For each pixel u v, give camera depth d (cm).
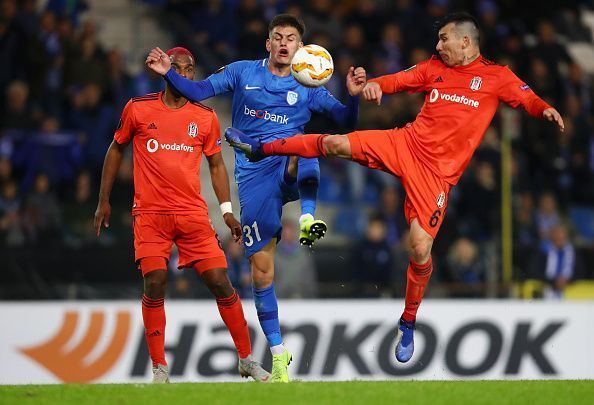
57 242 4984
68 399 2570
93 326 4638
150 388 2727
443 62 2947
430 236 2909
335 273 5056
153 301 3062
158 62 2969
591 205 6316
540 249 5219
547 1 7288
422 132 2902
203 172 6147
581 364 4822
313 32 6309
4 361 4578
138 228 3069
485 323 4794
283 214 6109
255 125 3186
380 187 6084
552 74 6538
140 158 3072
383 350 4694
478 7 6900
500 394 2658
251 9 6375
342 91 6094
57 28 6047
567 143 6338
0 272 4709
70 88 5884
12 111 5688
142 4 6906
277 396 2586
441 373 4728
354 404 2498
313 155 2930
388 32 6444
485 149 5816
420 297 2997
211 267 3086
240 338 3145
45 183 5247
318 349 4659
